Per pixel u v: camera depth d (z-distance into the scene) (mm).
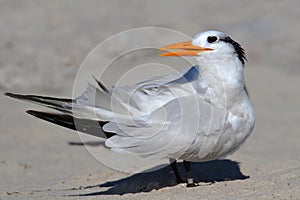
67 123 9703
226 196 9016
